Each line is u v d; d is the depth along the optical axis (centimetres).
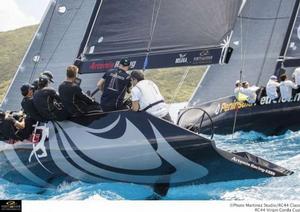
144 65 2148
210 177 1691
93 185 1800
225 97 2644
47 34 2631
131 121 1692
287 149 2267
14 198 1848
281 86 2502
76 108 1770
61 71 2598
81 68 2267
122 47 2195
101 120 1742
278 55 2816
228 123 2600
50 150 1841
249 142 2438
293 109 2478
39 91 1817
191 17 2062
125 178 1748
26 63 2644
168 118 1712
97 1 2258
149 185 1748
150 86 1709
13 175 1953
